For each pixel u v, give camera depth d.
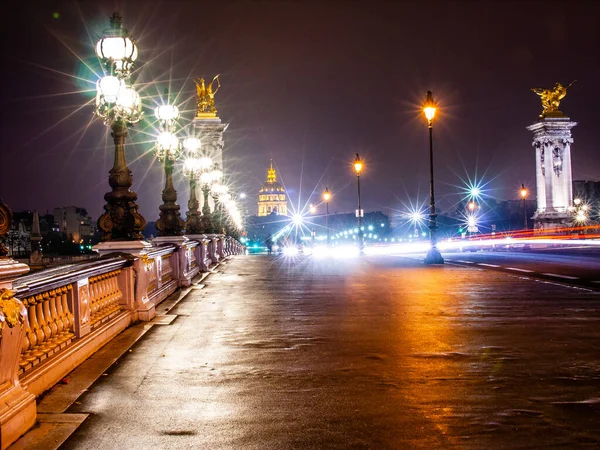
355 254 55.19
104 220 12.08
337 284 20.55
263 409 6.56
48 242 116.38
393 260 37.66
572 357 8.86
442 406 6.57
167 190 19.59
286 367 8.44
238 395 7.10
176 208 19.69
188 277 20.22
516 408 6.47
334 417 6.27
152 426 6.07
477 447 5.41
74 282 8.59
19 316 5.77
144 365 8.62
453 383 7.48
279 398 6.96
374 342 10.13
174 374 8.10
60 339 7.94
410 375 7.90
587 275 21.89
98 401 6.89
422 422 6.07
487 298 15.95
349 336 10.71
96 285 10.02
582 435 5.67
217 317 13.10
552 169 78.75
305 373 8.09
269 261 37.59
